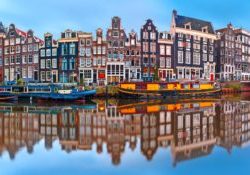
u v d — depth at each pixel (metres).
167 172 15.94
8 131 26.61
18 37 84.69
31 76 82.81
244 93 85.19
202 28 92.31
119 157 18.44
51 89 59.50
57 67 79.19
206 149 20.09
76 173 16.02
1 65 87.81
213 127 28.17
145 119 33.03
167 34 84.06
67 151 19.88
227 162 17.42
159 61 82.38
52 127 28.44
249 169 16.33
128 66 78.06
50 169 16.61
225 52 100.00
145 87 64.12
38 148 20.73
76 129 27.25
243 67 109.56
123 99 62.31
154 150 19.86
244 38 109.88
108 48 76.62
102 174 15.79
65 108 45.22
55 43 79.56
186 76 87.81
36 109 44.09
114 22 76.88
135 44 78.94
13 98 60.12
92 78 76.88
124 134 24.84
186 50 87.69
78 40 77.50
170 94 66.38
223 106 46.72
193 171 16.05
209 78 93.44
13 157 18.73
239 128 27.64
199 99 62.38
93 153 19.33
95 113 38.53
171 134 24.86
